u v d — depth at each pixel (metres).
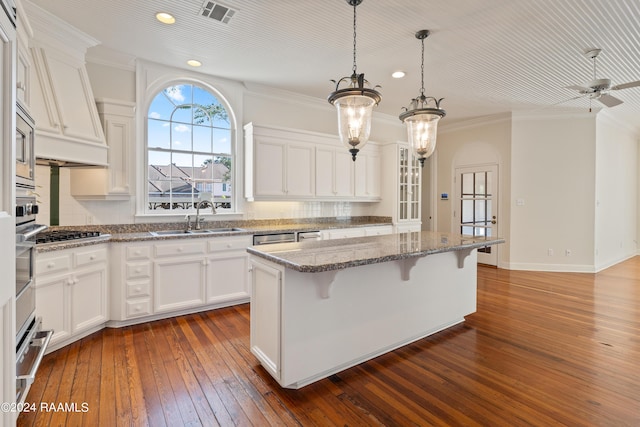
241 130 4.35
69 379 2.18
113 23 2.86
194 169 4.09
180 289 3.31
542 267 5.55
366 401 1.99
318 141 4.71
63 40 2.85
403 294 2.73
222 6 2.61
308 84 4.36
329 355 2.27
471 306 3.36
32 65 2.55
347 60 3.60
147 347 2.66
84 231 3.27
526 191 5.57
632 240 6.99
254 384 2.16
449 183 6.44
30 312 1.92
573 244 5.46
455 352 2.64
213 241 3.48
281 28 2.94
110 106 3.29
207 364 2.41
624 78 4.03
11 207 1.35
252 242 3.74
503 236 5.72
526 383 2.18
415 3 2.55
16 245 1.63
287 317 2.06
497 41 3.14
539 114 5.47
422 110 2.62
